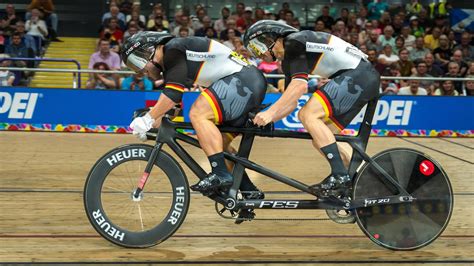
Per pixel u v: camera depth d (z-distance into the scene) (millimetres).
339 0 11055
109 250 2572
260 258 2516
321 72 2588
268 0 10945
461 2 11812
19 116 6793
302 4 11000
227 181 2482
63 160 4945
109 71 6785
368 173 2623
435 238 2648
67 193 3709
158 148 2543
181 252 2574
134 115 2574
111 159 2525
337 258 2537
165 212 3164
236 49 7434
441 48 8945
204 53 2496
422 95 7137
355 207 2584
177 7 10805
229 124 2570
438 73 7816
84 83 8695
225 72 2539
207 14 10820
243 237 2830
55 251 2539
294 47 2459
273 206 2557
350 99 2527
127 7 10328
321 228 3014
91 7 11977
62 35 11930
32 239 2709
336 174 2488
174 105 2480
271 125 2574
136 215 3102
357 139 2617
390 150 2643
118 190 3430
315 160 5254
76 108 6855
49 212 3217
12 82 7250
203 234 2867
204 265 2412
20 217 3094
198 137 2490
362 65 2578
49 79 8836
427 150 6035
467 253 2635
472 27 10812
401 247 2646
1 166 4594
